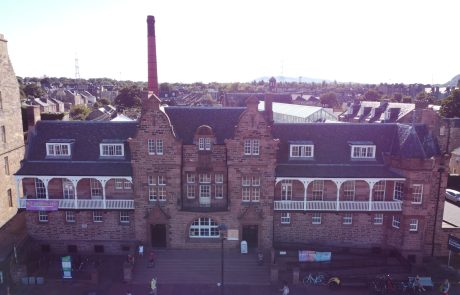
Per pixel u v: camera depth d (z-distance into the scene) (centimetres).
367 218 4681
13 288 3984
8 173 5519
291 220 4694
